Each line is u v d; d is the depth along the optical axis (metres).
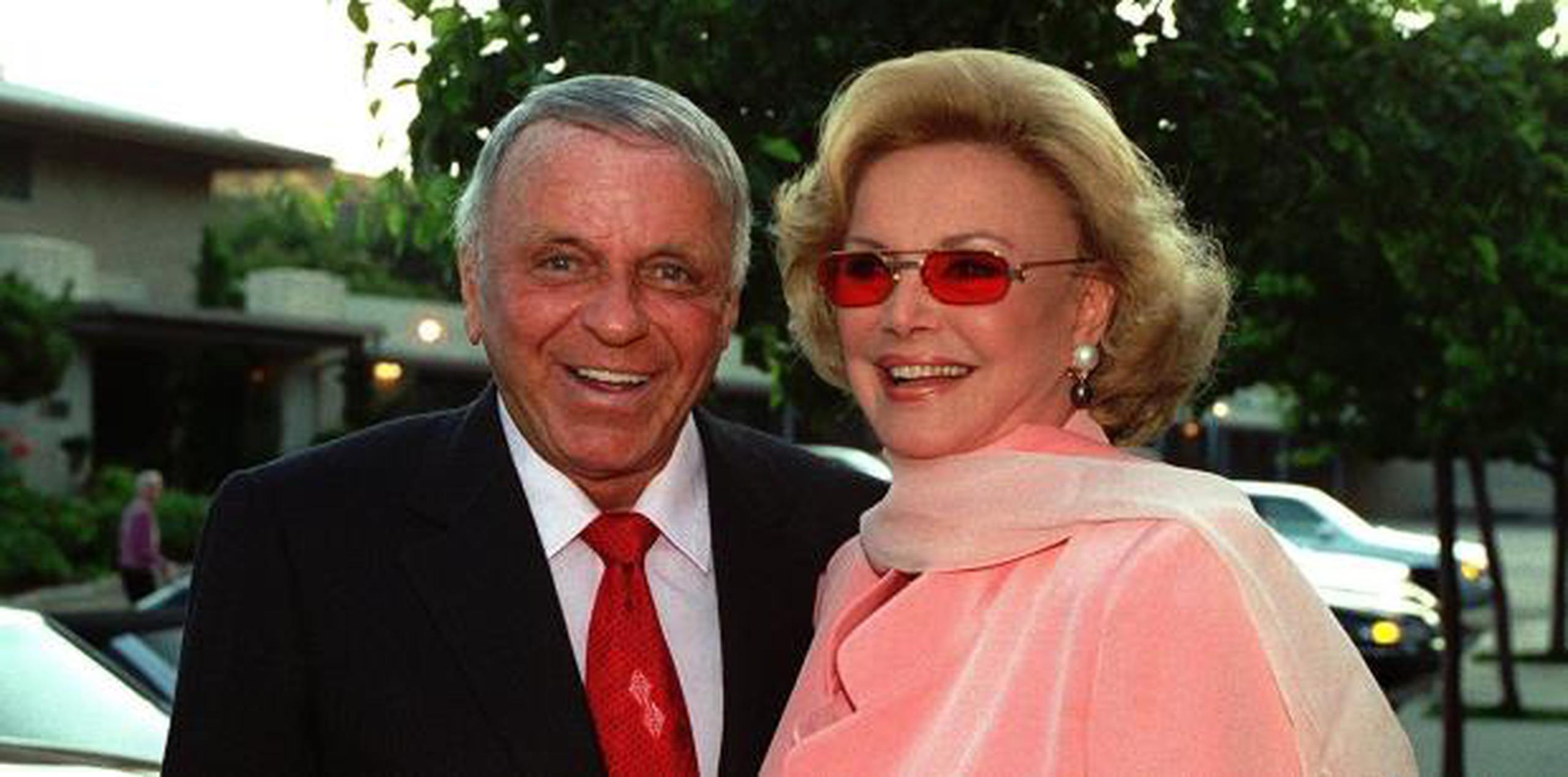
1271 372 9.87
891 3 4.27
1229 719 2.08
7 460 25.86
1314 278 7.83
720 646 2.78
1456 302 6.64
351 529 2.61
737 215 2.69
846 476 3.05
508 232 2.60
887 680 2.36
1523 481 57.31
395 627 2.56
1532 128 5.35
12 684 4.84
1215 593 2.12
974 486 2.36
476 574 2.61
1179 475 2.28
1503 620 14.80
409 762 2.53
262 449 29.64
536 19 4.30
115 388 29.45
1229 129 4.43
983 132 2.42
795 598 2.85
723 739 2.70
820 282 2.57
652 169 2.58
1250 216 4.80
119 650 6.89
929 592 2.38
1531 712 14.80
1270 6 4.74
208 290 30.56
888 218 2.43
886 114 2.45
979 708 2.23
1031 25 4.29
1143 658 2.10
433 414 2.85
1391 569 13.86
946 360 2.42
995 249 2.39
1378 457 13.63
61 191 29.50
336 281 31.67
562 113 2.61
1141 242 2.44
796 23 4.29
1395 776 2.17
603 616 2.70
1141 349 2.51
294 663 2.55
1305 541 19.42
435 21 4.28
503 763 2.54
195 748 2.53
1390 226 5.11
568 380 2.62
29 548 24.17
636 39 4.21
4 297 23.20
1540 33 6.08
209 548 2.62
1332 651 2.18
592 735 2.58
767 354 5.13
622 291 2.58
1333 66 4.88
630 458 2.66
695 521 2.83
